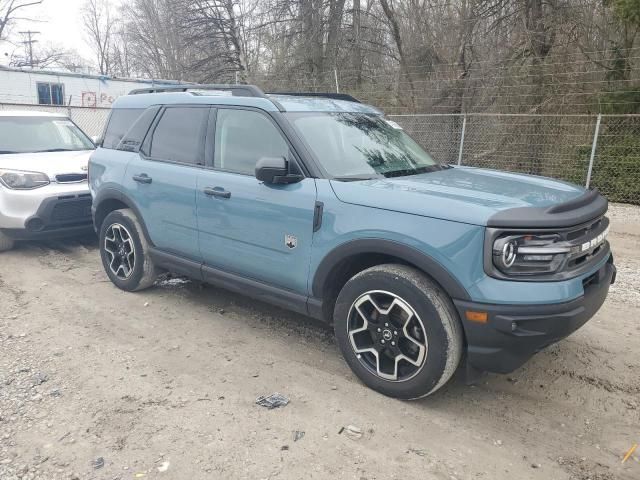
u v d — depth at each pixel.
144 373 3.72
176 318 4.71
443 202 3.12
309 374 3.75
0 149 7.30
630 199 12.02
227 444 2.96
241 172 4.12
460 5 16.41
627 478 2.77
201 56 28.88
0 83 21.33
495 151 13.78
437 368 3.13
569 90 14.08
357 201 3.39
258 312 4.88
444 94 16.36
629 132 11.99
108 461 2.81
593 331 4.55
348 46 20.08
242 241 4.06
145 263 5.10
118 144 5.38
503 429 3.16
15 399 3.36
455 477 2.74
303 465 2.80
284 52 20.73
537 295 2.88
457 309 3.03
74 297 5.19
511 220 2.89
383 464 2.82
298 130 3.88
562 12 14.62
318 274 3.61
